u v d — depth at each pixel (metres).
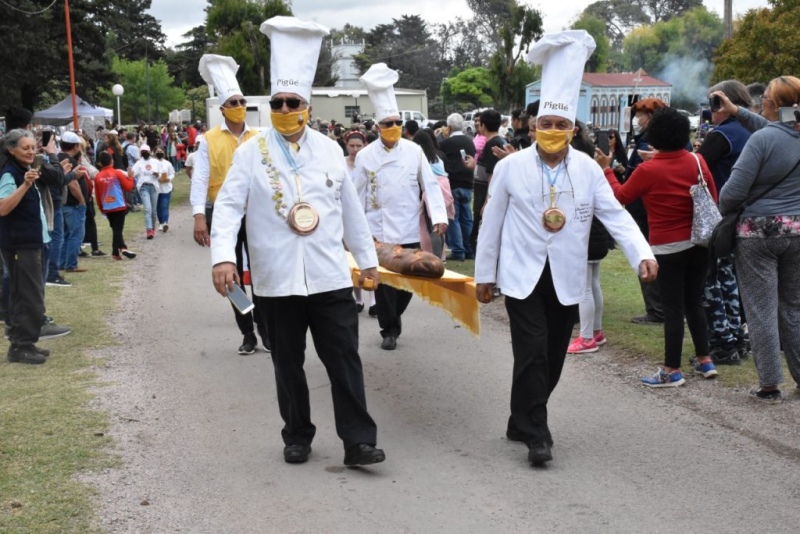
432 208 8.39
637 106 8.41
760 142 6.13
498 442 5.89
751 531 4.50
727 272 7.41
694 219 6.50
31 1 46.06
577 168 5.41
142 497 5.00
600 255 7.76
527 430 5.39
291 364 5.40
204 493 5.07
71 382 7.36
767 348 6.35
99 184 14.52
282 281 5.21
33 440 5.90
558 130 5.29
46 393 7.02
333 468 5.45
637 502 4.88
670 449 5.66
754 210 6.26
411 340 8.84
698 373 7.12
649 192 6.62
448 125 13.40
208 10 47.31
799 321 6.40
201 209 7.90
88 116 43.78
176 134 40.03
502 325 9.47
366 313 10.05
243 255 8.06
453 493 5.04
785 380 6.95
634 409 6.46
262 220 5.24
